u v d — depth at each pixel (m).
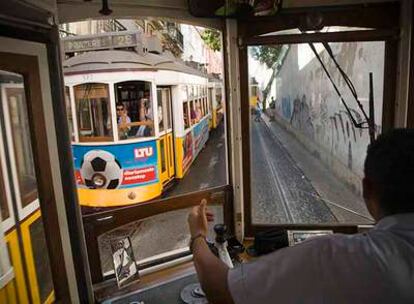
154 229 2.37
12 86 1.21
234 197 1.99
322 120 3.53
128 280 1.64
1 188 1.18
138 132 4.30
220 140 9.60
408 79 1.77
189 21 1.75
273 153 2.89
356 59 2.15
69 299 1.42
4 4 1.06
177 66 5.48
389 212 0.63
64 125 1.40
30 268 1.28
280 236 1.86
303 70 3.73
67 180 1.42
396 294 0.55
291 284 0.60
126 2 1.57
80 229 1.49
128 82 4.07
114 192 4.26
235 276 0.65
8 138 1.22
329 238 0.64
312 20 1.76
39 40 1.26
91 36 3.69
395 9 1.73
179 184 5.55
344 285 0.57
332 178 2.89
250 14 1.71
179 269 1.78
